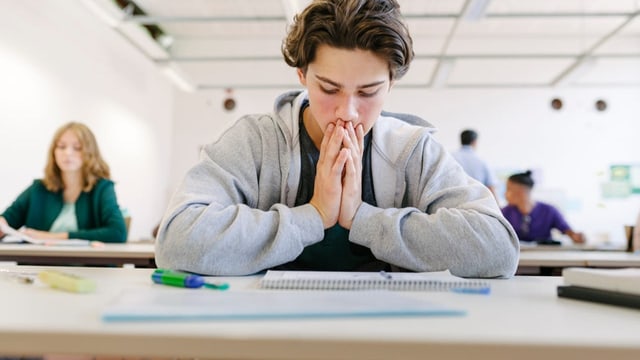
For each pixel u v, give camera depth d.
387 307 0.43
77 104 4.07
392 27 0.77
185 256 0.77
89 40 4.26
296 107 1.00
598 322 0.41
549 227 3.78
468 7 3.72
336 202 0.84
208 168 0.94
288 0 3.51
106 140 4.57
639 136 6.05
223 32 6.21
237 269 0.78
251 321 0.39
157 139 5.80
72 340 0.36
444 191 0.92
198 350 0.35
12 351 0.36
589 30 6.02
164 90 6.04
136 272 0.80
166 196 6.10
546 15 4.18
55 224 2.25
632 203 5.95
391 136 1.03
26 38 3.44
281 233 0.78
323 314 0.41
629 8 5.33
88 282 0.56
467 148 4.36
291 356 0.34
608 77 6.11
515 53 6.20
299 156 1.00
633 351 0.33
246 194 0.97
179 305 0.43
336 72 0.78
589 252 2.14
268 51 6.35
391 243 0.81
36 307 0.45
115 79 4.75
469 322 0.40
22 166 3.39
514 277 0.82
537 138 6.07
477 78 6.19
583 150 6.04
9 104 3.27
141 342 0.35
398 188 1.02
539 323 0.40
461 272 0.80
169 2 5.20
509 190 3.86
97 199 2.27
